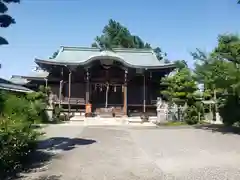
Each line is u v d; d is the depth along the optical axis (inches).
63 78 1446.9
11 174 314.8
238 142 533.3
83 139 595.5
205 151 460.8
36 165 356.2
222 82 674.2
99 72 1439.5
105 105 1455.5
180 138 613.3
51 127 860.0
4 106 362.6
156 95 1481.3
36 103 448.5
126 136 657.6
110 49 1558.8
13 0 393.4
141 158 411.2
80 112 1378.0
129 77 1432.1
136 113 1409.9
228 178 301.3
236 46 658.8
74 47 1612.9
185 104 1165.1
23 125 359.3
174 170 339.6
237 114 852.6
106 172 330.3
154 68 1395.2
